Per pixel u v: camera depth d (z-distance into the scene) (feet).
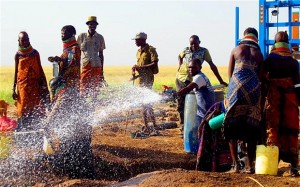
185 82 41.47
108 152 37.32
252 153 31.12
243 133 30.73
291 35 40.29
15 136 35.70
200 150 33.73
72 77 34.42
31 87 36.63
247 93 30.30
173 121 50.90
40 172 33.37
